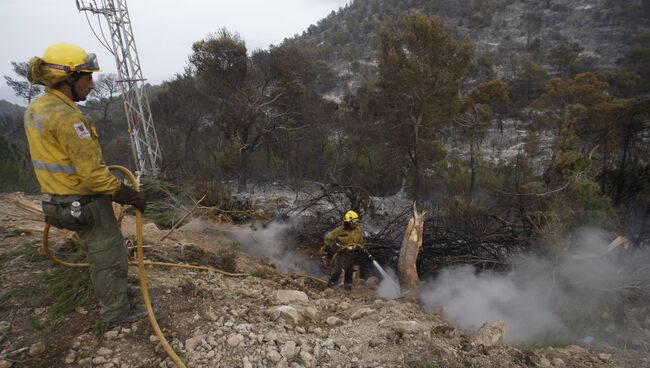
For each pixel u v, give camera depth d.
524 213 7.43
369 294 5.80
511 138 34.12
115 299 2.86
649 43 79.38
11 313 2.94
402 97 17.83
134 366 2.57
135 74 18.06
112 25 17.34
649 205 8.84
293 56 23.34
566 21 104.19
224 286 4.13
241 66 21.98
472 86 57.28
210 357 2.70
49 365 2.52
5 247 3.95
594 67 70.69
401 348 3.00
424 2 119.88
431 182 17.52
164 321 3.01
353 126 23.19
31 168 8.58
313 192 16.56
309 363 2.76
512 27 106.12
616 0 103.62
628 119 11.47
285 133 23.94
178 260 4.67
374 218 10.73
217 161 20.83
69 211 2.48
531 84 58.22
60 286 3.22
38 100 2.45
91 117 37.00
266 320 3.29
